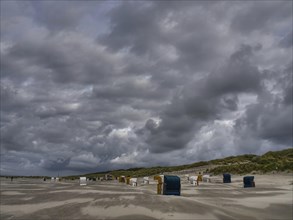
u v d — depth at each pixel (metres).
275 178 68.25
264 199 33.09
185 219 19.81
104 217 20.42
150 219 19.53
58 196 33.97
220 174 92.44
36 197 34.31
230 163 119.19
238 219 21.20
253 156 132.62
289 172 74.88
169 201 26.58
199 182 69.44
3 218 21.83
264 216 22.75
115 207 23.62
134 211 21.91
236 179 74.06
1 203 29.41
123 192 38.44
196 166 126.38
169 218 19.84
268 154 109.31
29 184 71.19
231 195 38.12
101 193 36.12
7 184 70.38
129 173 157.50
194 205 24.89
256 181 64.44
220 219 20.62
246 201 30.88
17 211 24.31
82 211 22.75
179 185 35.88
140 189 47.31
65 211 23.25
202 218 20.38
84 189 45.03
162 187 36.88
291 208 26.25
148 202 25.92
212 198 33.72
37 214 22.64
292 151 107.00
